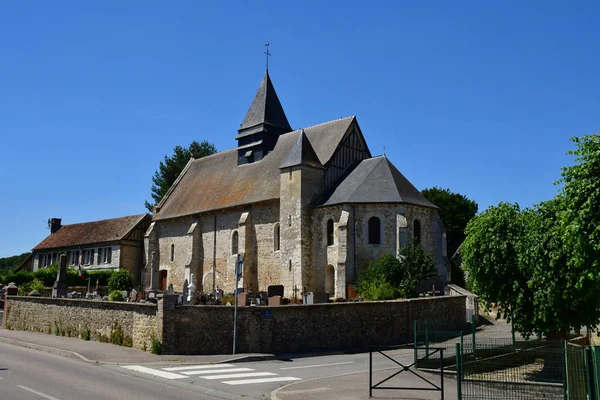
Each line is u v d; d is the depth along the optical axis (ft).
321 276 125.80
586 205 40.75
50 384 44.42
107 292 161.48
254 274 139.44
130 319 73.51
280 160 146.00
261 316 71.41
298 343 74.02
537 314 58.90
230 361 63.16
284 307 73.56
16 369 52.85
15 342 80.12
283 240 130.31
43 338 83.97
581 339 75.46
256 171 150.82
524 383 45.37
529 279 61.05
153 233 175.11
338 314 78.79
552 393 44.29
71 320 87.45
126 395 40.57
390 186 125.18
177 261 165.89
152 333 68.69
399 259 116.06
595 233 39.93
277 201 136.05
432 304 93.50
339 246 120.26
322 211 127.85
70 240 212.02
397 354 73.20
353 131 143.43
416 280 109.50
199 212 156.76
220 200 152.66
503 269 63.16
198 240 158.30
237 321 70.18
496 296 64.95
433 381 51.72
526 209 65.46
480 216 67.36
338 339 77.92
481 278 65.21
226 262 148.05
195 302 86.17
